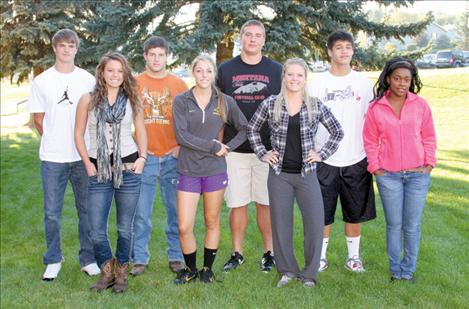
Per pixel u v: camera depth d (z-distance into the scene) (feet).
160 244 18.01
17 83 53.88
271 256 15.52
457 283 13.84
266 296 13.25
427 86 46.29
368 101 14.21
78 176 14.67
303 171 13.17
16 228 20.89
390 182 13.56
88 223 13.99
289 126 13.06
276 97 13.30
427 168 13.43
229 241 18.02
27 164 34.65
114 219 21.31
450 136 33.53
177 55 31.17
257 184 15.26
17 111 77.00
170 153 14.94
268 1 31.35
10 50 49.70
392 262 14.16
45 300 13.30
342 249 16.87
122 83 13.30
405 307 12.53
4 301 13.30
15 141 46.01
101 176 13.03
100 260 13.91
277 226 13.71
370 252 16.55
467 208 20.44
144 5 34.53
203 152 13.25
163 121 14.73
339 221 19.92
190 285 13.96
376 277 14.39
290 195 13.58
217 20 32.01
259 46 14.38
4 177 30.68
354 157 14.20
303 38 34.73
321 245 13.62
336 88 14.03
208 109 13.28
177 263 15.34
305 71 12.82
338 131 13.26
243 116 13.84
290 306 12.69
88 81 14.62
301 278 13.97
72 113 14.32
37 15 48.16
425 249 16.43
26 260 16.90
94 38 46.78
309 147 13.10
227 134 14.75
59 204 14.75
